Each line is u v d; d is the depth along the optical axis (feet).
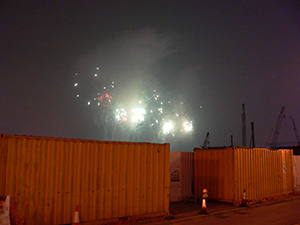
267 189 52.26
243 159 47.52
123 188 30.22
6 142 23.09
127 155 30.91
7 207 20.17
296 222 31.24
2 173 22.70
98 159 28.45
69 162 26.37
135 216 30.96
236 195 45.06
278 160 56.44
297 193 59.62
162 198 34.06
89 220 27.30
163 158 34.58
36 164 24.40
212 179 48.29
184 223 31.04
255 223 30.81
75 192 26.53
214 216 35.40
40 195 24.40
